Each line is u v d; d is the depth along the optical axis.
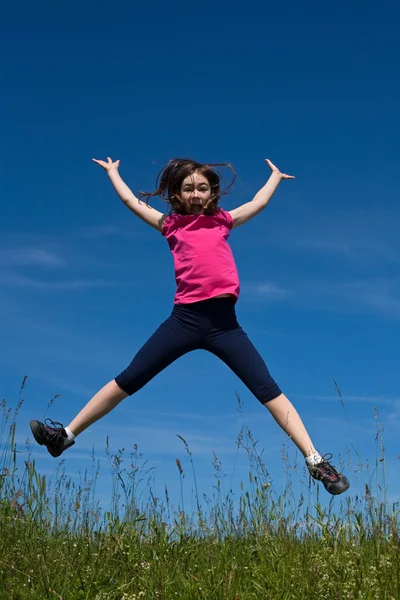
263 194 4.88
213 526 4.43
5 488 4.49
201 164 4.71
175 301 4.42
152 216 4.71
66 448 4.54
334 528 4.07
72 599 3.13
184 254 4.43
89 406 4.47
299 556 3.66
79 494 4.75
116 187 4.88
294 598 3.11
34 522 4.28
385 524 3.98
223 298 4.33
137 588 3.33
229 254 4.48
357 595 2.98
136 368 4.34
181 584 3.34
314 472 4.15
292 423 4.22
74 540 4.09
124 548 3.89
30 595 3.10
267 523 4.27
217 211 4.63
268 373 4.31
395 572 3.23
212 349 4.35
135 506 4.61
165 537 4.12
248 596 3.16
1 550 3.74
